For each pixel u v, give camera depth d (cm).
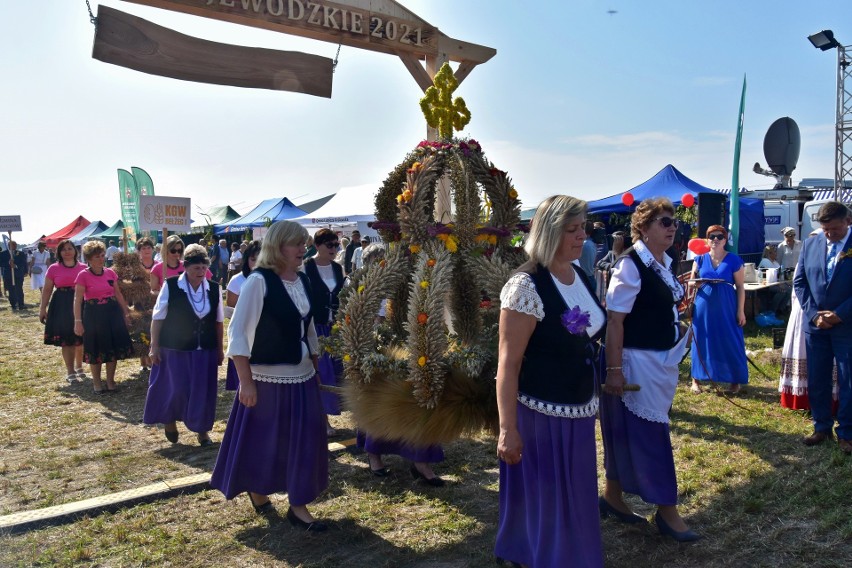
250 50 529
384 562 335
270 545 356
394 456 503
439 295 342
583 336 268
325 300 539
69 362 823
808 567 312
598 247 1220
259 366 361
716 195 1057
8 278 1906
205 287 534
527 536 271
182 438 568
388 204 428
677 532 345
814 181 1927
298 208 2325
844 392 462
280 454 365
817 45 1291
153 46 489
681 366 813
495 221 399
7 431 595
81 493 440
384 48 587
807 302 484
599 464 466
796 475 425
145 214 737
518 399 271
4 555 346
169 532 374
